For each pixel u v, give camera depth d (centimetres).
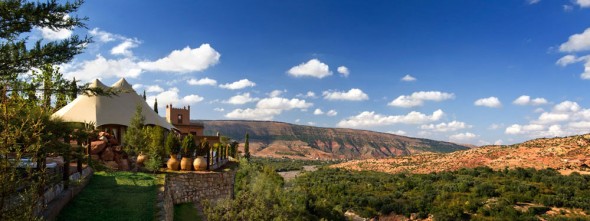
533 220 4791
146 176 1934
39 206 971
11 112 672
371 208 5884
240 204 2112
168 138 2361
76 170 1593
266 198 2772
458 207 5353
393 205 5750
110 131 2953
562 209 5234
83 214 1180
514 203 5628
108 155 2009
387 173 10125
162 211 1312
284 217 2369
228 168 2811
